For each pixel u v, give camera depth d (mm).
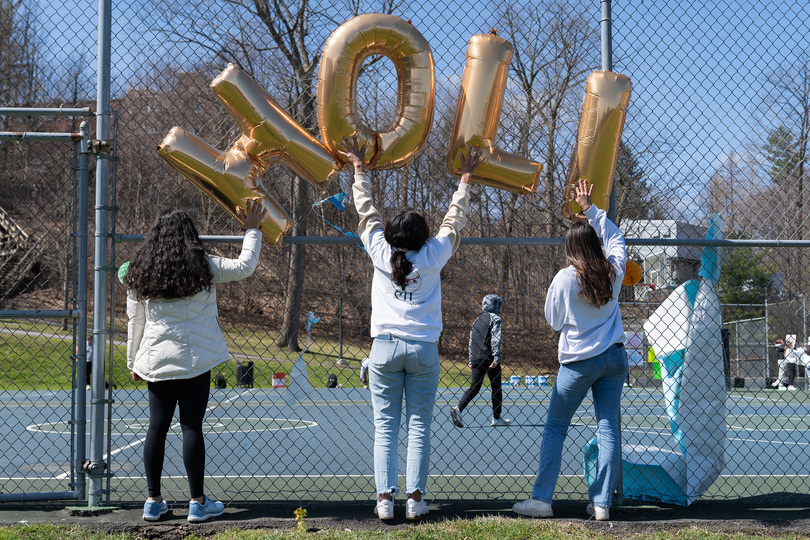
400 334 3785
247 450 7391
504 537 3404
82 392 4129
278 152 4168
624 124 4367
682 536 3561
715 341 4387
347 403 13023
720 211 4719
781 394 15438
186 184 4988
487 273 6332
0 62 4602
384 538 3387
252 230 4039
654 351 4562
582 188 4297
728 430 9453
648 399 13430
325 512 4020
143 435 8766
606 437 3912
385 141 4266
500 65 4285
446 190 4914
